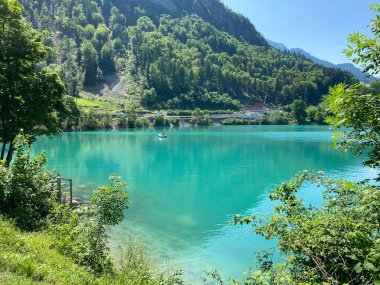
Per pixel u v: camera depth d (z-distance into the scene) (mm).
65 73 161125
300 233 5836
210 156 57312
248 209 26297
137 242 15148
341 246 5320
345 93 5203
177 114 172125
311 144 76625
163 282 11117
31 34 23219
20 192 13094
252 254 17469
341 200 6559
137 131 120250
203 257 17078
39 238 10531
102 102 166250
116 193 11227
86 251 10281
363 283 4730
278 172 42656
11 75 20672
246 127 153375
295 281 4996
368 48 5117
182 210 25938
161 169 44625
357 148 5590
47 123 23406
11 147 21875
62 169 42938
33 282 6848
